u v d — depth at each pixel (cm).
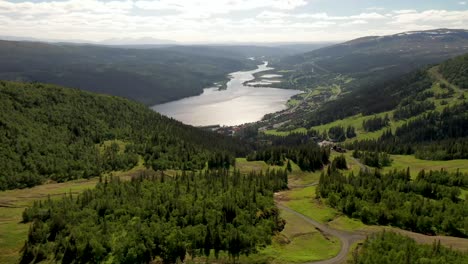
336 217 13238
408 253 9344
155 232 10719
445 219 11962
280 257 10256
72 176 17100
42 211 11781
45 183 16225
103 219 11575
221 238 10750
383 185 14875
